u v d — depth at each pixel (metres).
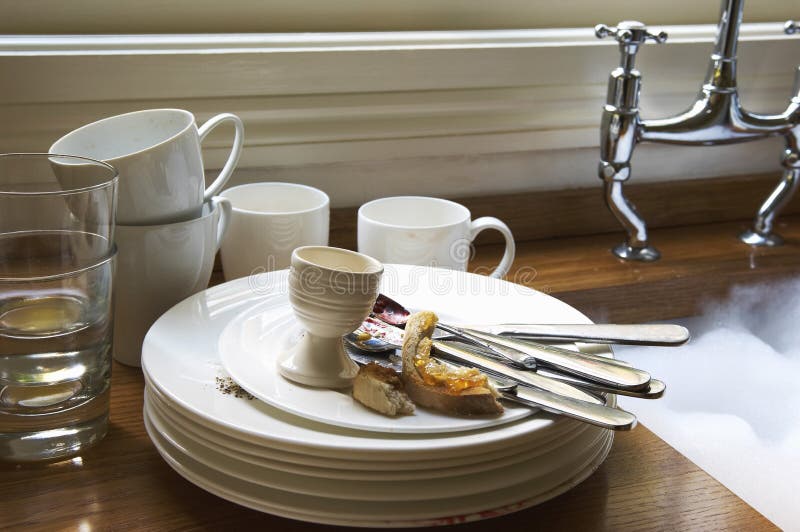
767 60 1.05
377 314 0.62
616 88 0.89
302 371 0.50
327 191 0.90
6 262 0.50
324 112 0.85
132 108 0.77
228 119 0.66
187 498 0.49
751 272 0.93
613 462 0.55
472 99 0.91
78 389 0.52
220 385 0.50
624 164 0.91
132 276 0.60
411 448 0.42
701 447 0.71
